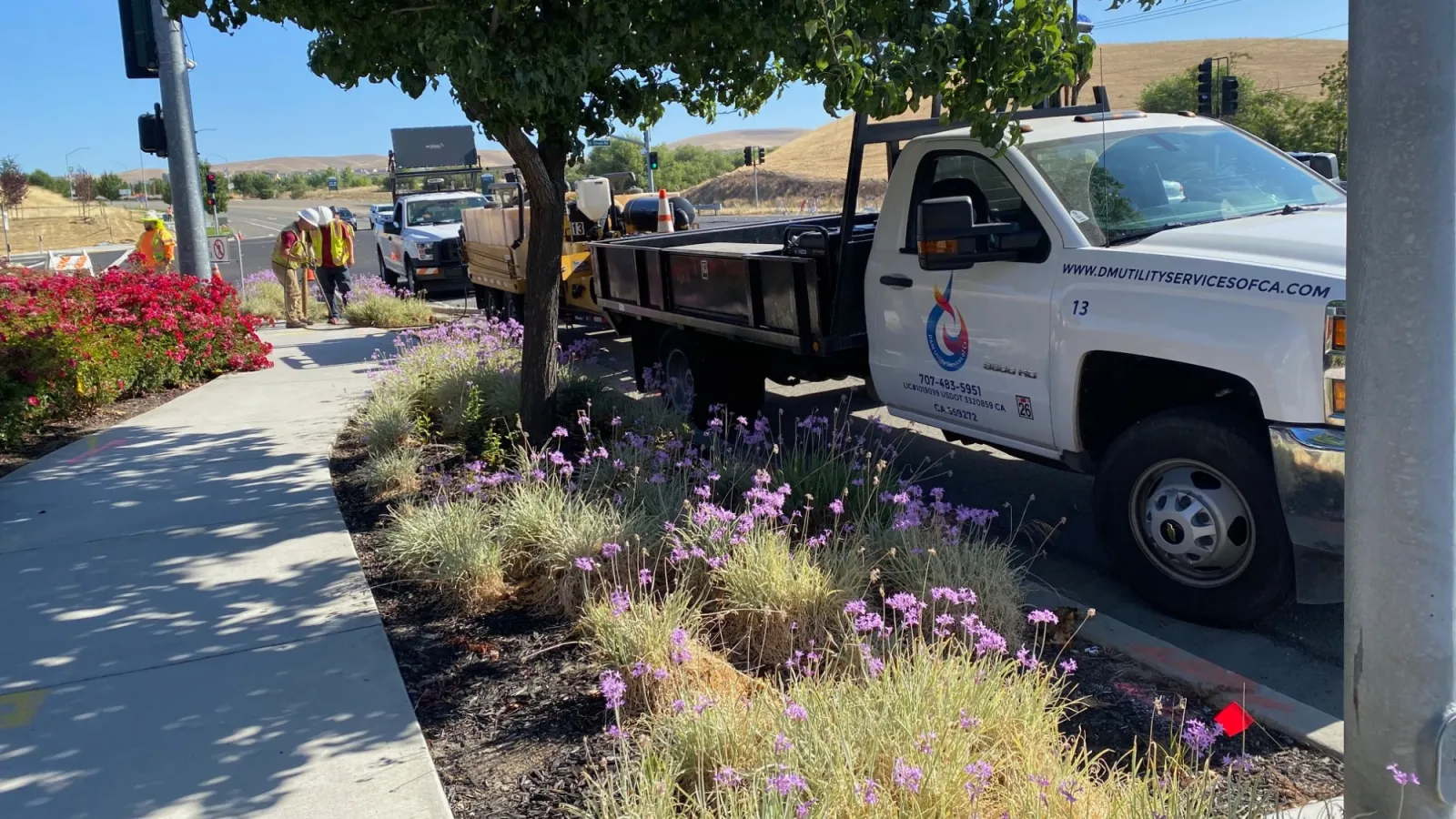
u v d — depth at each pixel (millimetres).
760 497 5203
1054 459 5684
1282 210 5496
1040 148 5785
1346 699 2977
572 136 7363
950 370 6078
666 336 9031
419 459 7621
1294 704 4020
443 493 6324
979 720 3453
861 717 3451
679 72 6645
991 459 7824
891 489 5914
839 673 4184
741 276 7516
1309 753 3742
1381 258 2680
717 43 6352
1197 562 4832
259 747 3934
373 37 6078
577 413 8039
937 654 3828
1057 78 5652
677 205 14695
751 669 4406
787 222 10242
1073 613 4852
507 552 5457
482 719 4098
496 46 5965
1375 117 2643
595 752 3781
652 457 6789
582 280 12398
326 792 3631
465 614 5070
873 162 85250
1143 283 4926
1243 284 4531
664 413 8055
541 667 4469
